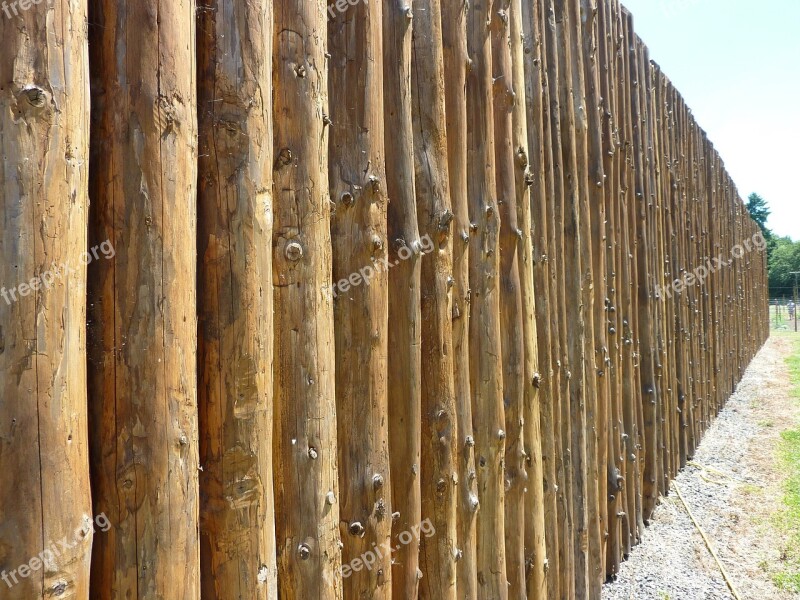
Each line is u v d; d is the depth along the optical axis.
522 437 3.14
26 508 1.33
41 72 1.37
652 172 6.31
